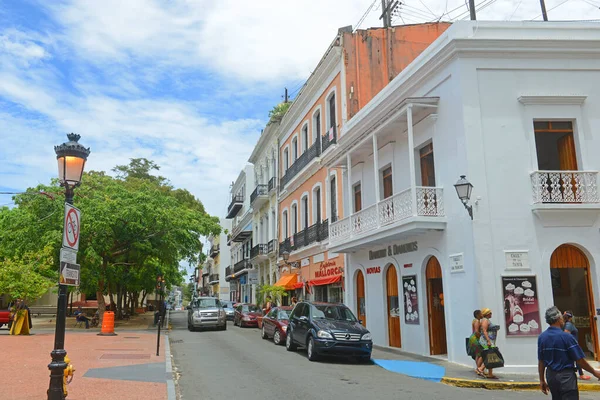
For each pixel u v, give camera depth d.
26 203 27.50
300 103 29.44
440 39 15.10
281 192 34.00
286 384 10.45
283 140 34.78
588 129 13.95
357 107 22.67
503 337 12.60
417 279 15.87
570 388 5.72
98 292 30.55
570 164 14.02
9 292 23.03
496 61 14.10
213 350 17.08
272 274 36.06
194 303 28.41
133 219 25.78
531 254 13.12
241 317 30.70
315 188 26.86
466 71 14.02
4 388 9.35
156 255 30.20
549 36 14.24
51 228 25.97
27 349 16.23
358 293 21.02
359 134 18.88
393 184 17.91
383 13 25.05
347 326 14.46
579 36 14.28
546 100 13.89
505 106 13.91
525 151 13.70
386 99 17.73
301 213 29.38
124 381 10.34
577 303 13.43
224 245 77.50
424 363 13.76
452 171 14.24
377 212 16.75
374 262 19.05
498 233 13.20
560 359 5.84
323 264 24.91
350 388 10.08
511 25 14.30
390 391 9.85
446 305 14.30
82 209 25.73
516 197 13.44
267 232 39.50
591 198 13.33
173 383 10.27
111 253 29.11
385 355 15.59
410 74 16.75
